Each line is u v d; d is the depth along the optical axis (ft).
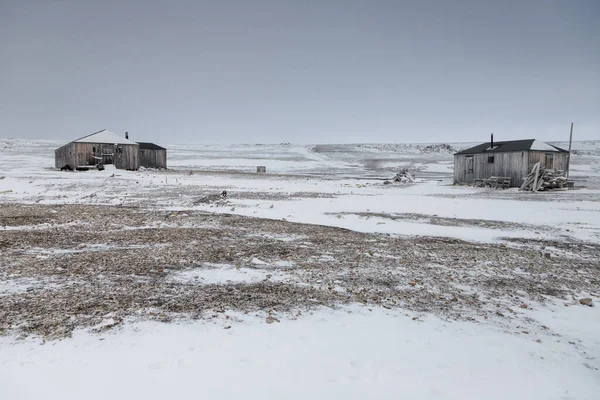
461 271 28.32
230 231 41.91
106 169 155.02
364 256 31.94
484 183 124.67
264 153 424.87
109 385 11.29
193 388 11.43
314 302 20.33
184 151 416.26
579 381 13.73
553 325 19.12
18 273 22.88
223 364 13.03
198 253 30.63
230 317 17.49
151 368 12.43
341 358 14.12
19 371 11.80
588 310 21.42
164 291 20.70
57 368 12.11
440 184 135.23
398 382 12.71
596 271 29.99
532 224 52.70
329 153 454.81
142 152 183.62
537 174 108.27
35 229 39.29
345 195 90.33
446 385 12.74
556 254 35.53
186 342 14.53
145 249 31.50
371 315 18.89
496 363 14.65
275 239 38.14
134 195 80.28
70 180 106.93
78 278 22.41
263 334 15.79
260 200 75.97
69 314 16.72
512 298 22.88
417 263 30.22
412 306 20.59
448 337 16.80
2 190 82.69
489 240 41.63
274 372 12.76
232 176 153.07
